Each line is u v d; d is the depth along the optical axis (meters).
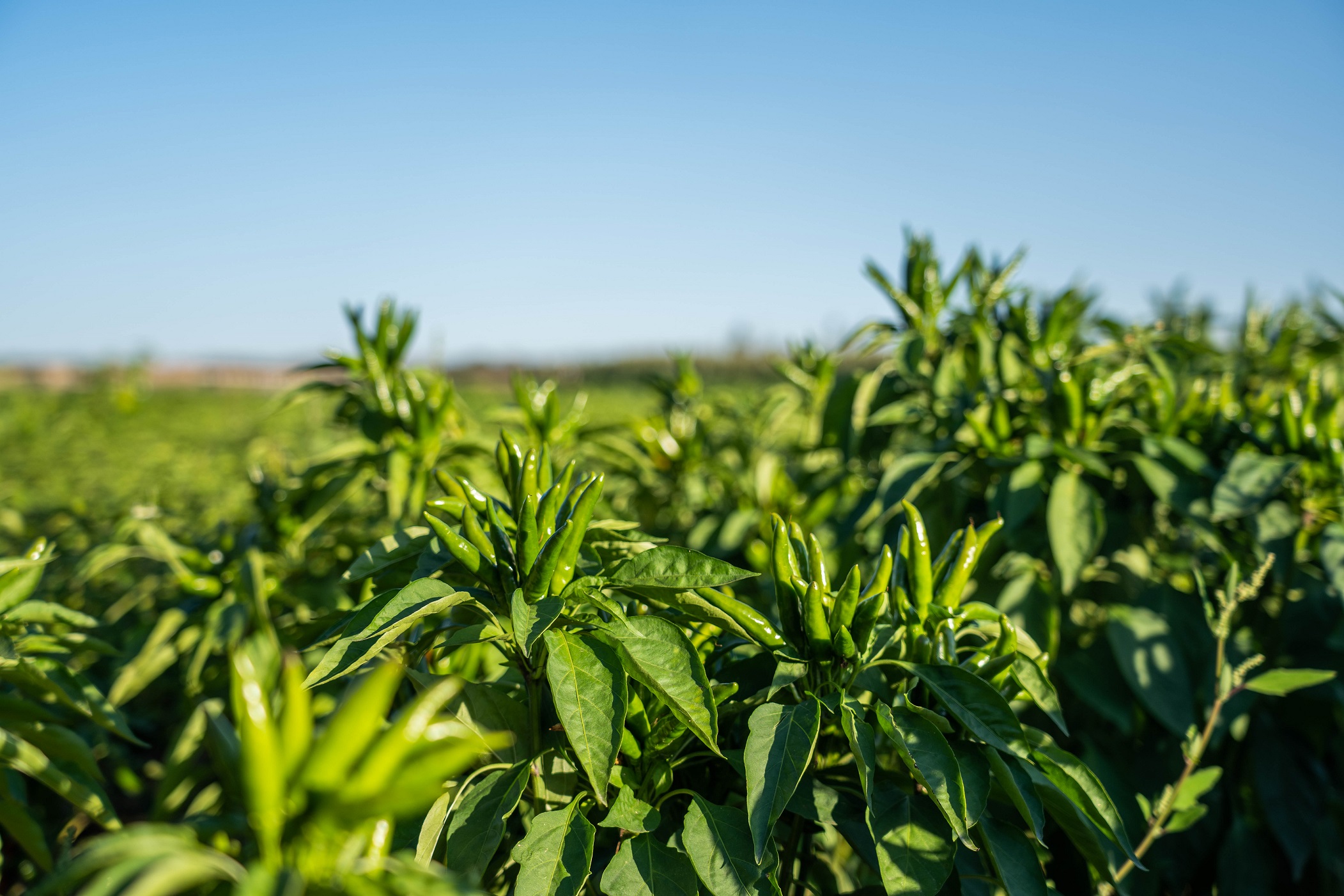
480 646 2.43
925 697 1.84
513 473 1.96
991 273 3.96
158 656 3.16
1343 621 2.62
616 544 2.08
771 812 1.50
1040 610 2.74
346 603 2.90
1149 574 3.14
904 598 1.90
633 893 1.54
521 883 1.50
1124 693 2.79
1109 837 1.71
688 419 5.27
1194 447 3.23
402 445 3.31
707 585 1.68
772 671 1.98
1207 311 5.51
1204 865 2.95
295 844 1.08
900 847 1.69
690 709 1.54
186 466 8.19
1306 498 2.96
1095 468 2.72
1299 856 2.66
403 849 1.57
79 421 13.05
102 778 2.04
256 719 0.99
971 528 1.95
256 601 2.90
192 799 3.73
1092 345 3.98
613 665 1.59
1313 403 2.96
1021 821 2.18
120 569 4.79
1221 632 2.33
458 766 1.04
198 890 1.25
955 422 3.28
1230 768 2.91
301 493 3.37
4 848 3.13
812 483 4.56
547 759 1.80
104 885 0.98
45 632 2.60
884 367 3.98
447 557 1.90
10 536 5.20
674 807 1.92
